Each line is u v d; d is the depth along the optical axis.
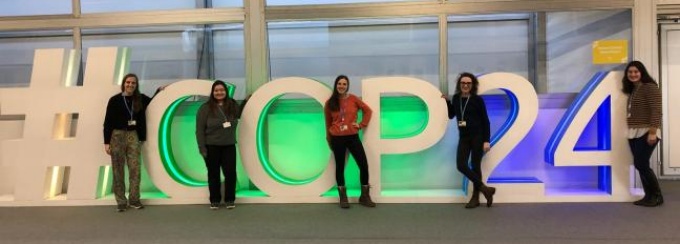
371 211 4.09
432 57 4.95
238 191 4.77
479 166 4.18
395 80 4.37
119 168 4.30
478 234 3.36
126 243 3.32
